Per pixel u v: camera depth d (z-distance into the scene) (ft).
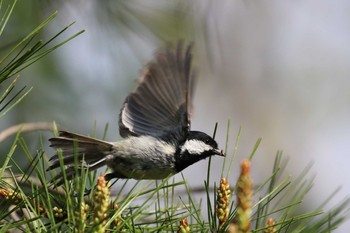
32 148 36.06
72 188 21.80
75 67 38.75
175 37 35.65
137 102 27.96
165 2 35.94
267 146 63.67
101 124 39.88
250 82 63.93
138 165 27.43
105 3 35.53
